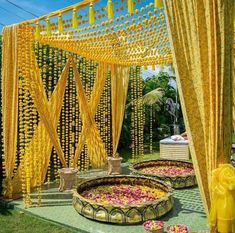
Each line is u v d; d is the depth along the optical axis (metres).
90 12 3.19
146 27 4.13
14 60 4.57
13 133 4.75
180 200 4.93
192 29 2.31
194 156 2.31
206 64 2.26
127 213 3.95
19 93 4.69
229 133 2.23
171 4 2.38
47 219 4.17
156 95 12.09
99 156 7.46
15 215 4.39
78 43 5.08
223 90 2.19
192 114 2.33
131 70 8.18
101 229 3.82
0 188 5.05
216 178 2.16
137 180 5.61
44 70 5.30
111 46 5.22
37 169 5.42
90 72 7.05
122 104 7.30
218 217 2.14
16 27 4.52
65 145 6.92
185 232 3.37
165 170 6.54
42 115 5.15
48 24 3.84
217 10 2.20
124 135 10.51
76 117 6.68
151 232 3.46
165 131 13.83
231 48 2.25
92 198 4.68
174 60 2.36
